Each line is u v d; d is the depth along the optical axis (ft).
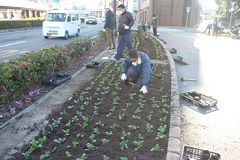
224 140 12.06
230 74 24.99
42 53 20.10
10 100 15.33
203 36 72.54
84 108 14.35
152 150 10.09
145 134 11.46
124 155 9.82
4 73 14.10
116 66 25.29
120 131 11.69
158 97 16.25
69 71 23.67
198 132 12.74
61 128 11.93
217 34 78.95
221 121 14.12
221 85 21.12
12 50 39.52
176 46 46.39
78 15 67.10
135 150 10.14
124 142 10.47
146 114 13.62
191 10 125.18
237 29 72.08
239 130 13.12
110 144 10.57
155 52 33.53
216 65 29.27
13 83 15.03
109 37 36.22
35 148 10.14
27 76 16.40
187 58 33.53
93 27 110.83
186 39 61.00
